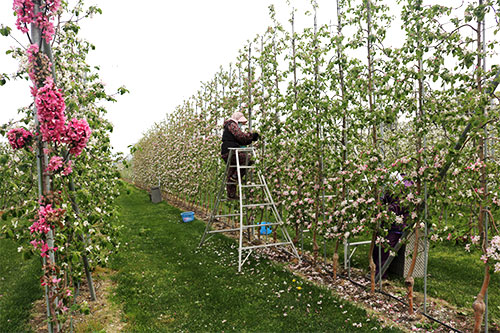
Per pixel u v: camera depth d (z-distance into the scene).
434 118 3.49
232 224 9.59
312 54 5.15
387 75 3.78
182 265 6.08
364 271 5.68
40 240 2.79
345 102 4.55
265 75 6.61
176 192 14.62
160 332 3.78
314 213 5.88
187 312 4.26
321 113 5.03
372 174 4.21
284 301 4.45
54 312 2.89
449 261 5.95
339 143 4.92
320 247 7.14
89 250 3.72
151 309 4.36
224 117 9.27
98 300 4.64
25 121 3.30
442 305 4.38
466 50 3.20
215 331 3.79
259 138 6.87
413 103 3.78
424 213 3.90
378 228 4.34
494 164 3.30
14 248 7.10
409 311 4.12
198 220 10.69
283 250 6.93
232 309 4.29
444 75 3.37
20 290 4.87
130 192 4.53
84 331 3.76
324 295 4.59
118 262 6.21
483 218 3.44
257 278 5.31
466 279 5.20
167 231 9.00
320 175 5.45
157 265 6.09
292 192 5.95
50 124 2.65
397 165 3.88
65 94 3.32
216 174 9.91
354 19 4.59
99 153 4.57
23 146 2.82
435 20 3.43
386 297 4.62
